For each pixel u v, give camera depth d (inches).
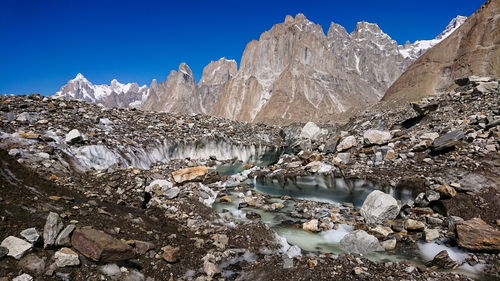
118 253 298.8
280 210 576.4
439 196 485.4
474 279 329.1
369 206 501.7
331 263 367.9
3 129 617.6
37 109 775.7
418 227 442.3
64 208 351.6
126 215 407.8
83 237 295.0
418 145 644.1
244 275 339.9
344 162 707.4
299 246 426.0
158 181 592.4
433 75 3981.3
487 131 607.8
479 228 384.8
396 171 599.8
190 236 410.6
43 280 253.9
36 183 389.1
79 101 1017.5
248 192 668.7
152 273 311.9
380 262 370.0
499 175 488.4
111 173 615.2
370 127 1021.8
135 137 822.5
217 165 916.0
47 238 282.2
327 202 625.6
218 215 524.7
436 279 327.3
